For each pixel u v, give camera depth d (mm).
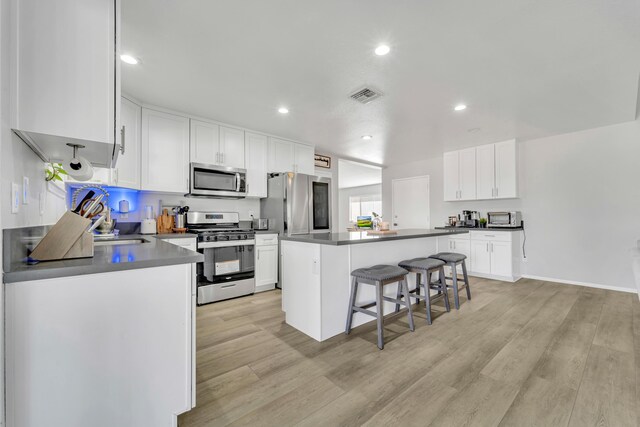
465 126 3770
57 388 1009
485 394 1567
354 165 6977
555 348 2100
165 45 1987
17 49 1023
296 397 1555
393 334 2369
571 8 1642
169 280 1229
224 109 3193
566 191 4117
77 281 1040
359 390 1613
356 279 2340
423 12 1678
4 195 941
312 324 2322
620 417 1379
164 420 1221
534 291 3686
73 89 1110
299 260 2477
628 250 3652
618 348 2090
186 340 1271
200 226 3645
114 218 3139
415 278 3283
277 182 4023
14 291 948
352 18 1729
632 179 3627
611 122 3656
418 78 2471
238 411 1448
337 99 2912
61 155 1440
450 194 5125
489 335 2338
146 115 3039
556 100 2936
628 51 2061
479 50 2059
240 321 2693
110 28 1188
